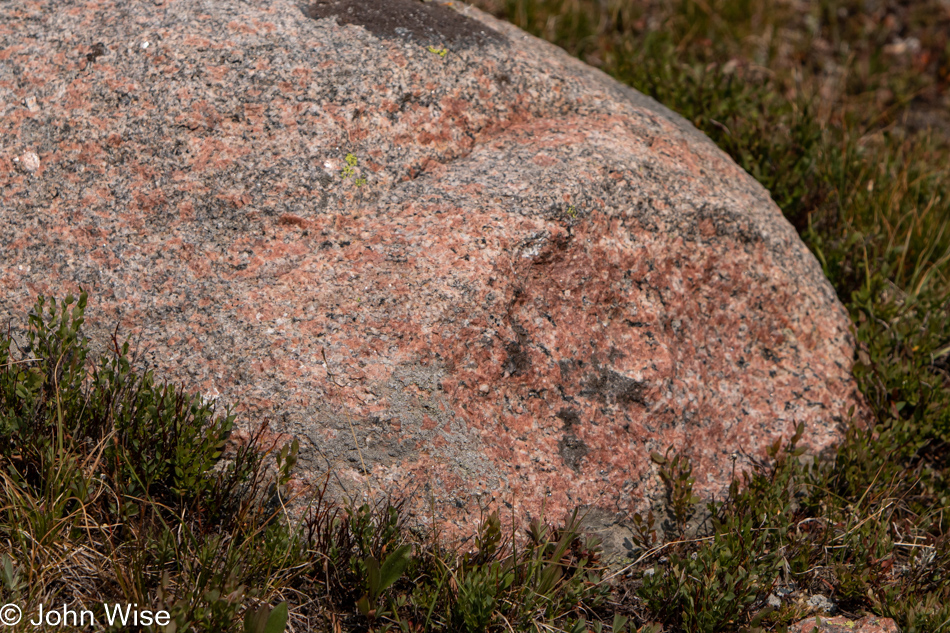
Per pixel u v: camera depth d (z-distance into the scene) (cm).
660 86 432
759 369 297
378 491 234
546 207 264
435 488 237
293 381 235
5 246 254
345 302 244
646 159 296
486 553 231
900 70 554
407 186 268
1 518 223
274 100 268
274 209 255
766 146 393
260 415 234
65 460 222
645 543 257
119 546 221
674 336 281
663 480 267
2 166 264
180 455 219
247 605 218
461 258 250
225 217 254
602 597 240
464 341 244
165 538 213
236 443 233
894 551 278
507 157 282
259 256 250
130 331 243
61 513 221
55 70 276
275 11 288
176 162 260
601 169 281
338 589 230
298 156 262
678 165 306
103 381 231
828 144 416
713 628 235
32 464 230
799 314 311
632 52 482
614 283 271
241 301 244
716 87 423
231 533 232
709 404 282
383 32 292
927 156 466
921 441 298
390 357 239
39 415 234
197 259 250
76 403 230
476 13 345
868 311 343
